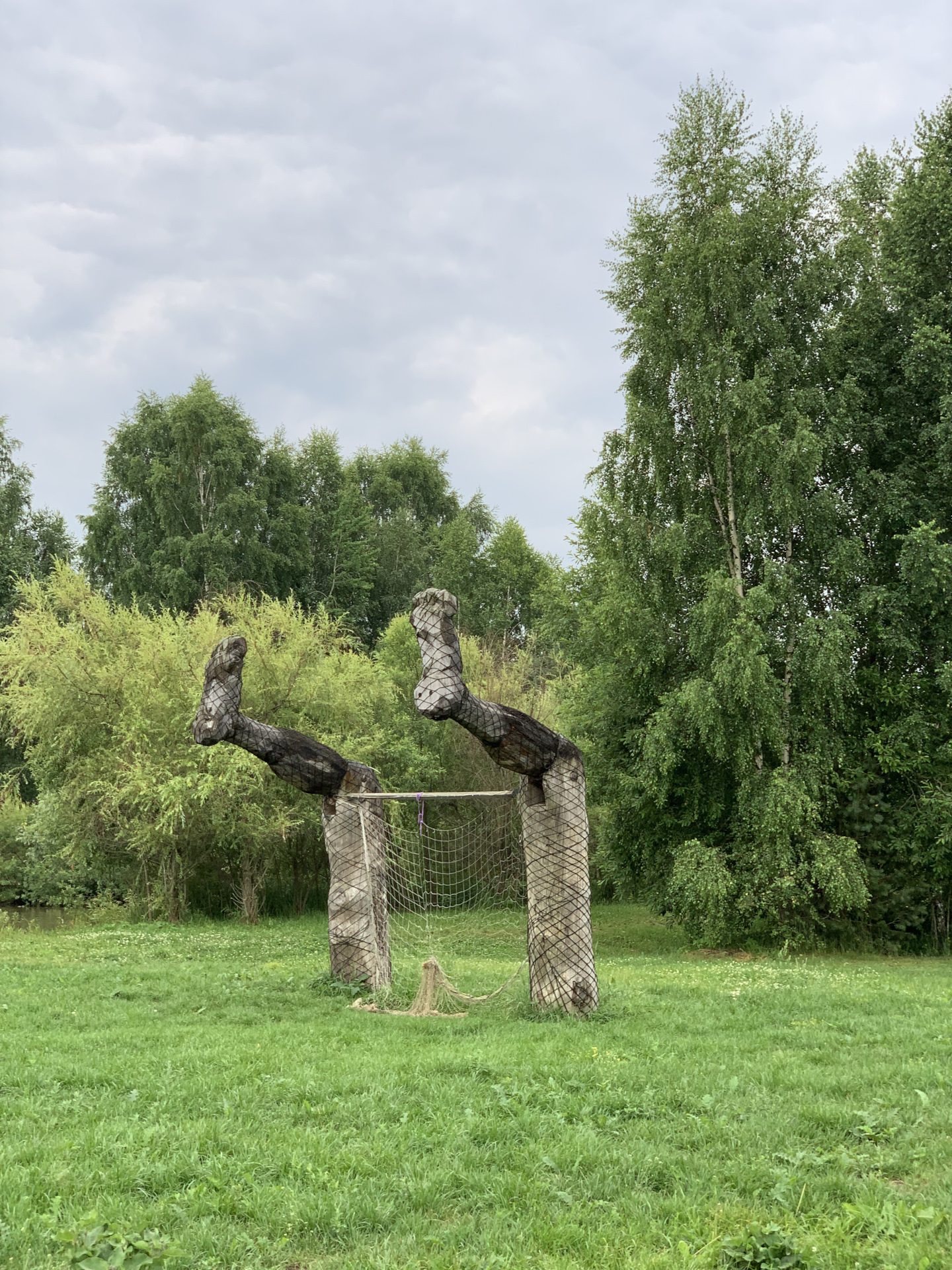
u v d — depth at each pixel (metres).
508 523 55.06
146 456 43.72
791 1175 4.92
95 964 14.91
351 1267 4.02
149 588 40.91
